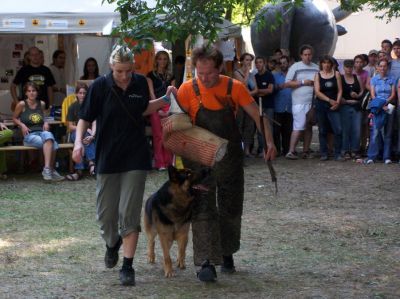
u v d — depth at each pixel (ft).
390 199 39.06
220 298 21.67
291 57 67.87
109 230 22.98
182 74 53.21
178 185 22.80
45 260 26.48
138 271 24.79
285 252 27.61
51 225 32.71
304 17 68.08
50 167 45.06
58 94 55.62
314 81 53.01
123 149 21.83
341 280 23.73
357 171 48.44
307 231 31.30
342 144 53.62
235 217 23.59
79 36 62.08
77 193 40.96
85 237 30.25
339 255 27.17
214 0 21.48
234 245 23.89
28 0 46.88
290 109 55.11
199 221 22.56
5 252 27.68
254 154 55.93
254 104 22.68
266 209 36.40
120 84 21.83
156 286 22.93
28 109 46.26
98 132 22.06
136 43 22.26
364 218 34.12
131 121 21.91
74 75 57.93
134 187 21.89
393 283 23.45
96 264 25.85
